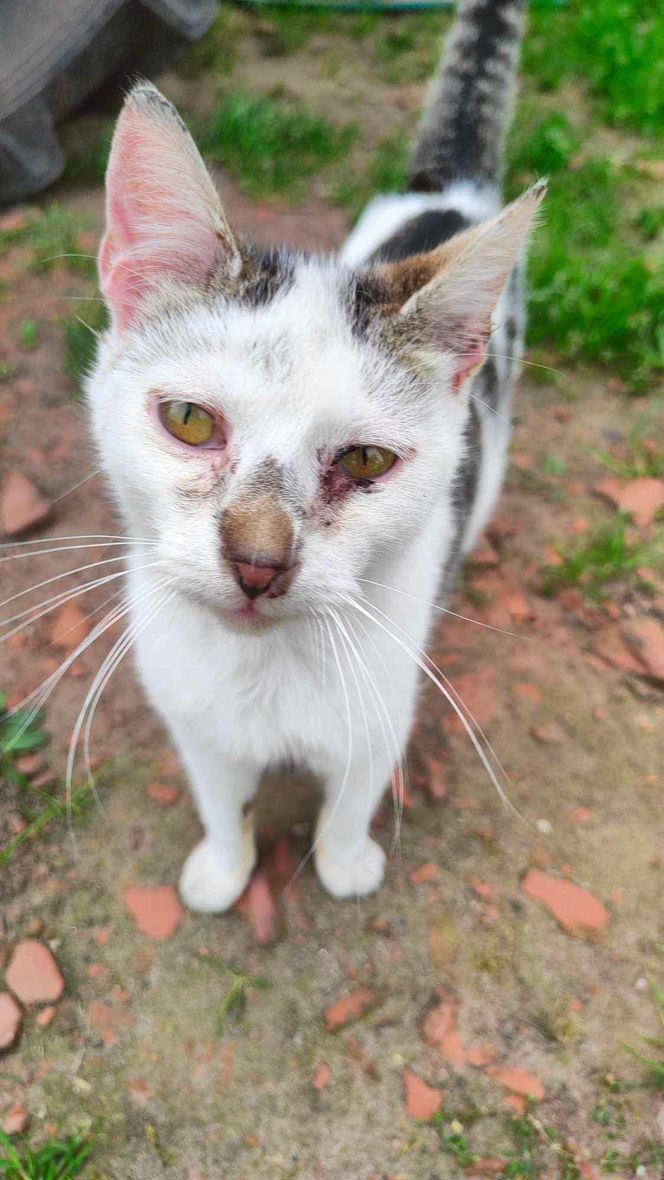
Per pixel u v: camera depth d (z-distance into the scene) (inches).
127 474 9.8
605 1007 13.6
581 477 21.0
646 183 29.2
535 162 28.4
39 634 17.0
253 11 33.5
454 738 16.5
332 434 9.3
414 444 9.9
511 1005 13.6
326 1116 12.5
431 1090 12.7
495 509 20.1
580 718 17.0
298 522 9.1
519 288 18.3
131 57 26.0
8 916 13.9
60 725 16.0
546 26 34.5
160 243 9.6
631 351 23.0
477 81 18.3
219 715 11.4
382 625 10.1
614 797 16.1
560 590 18.8
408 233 16.0
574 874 15.1
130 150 9.1
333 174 27.7
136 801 15.3
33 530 18.5
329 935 14.1
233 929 14.0
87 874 14.4
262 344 9.1
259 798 15.4
